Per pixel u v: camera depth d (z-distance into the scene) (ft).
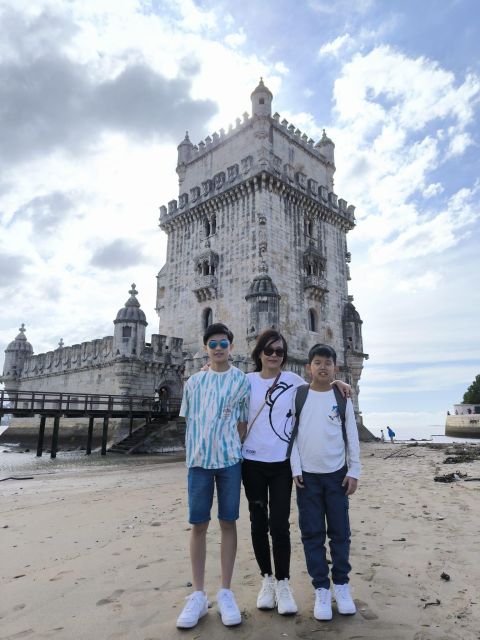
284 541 16.69
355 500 36.24
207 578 19.39
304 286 130.93
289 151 143.23
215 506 36.81
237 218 128.47
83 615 15.94
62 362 155.74
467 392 264.31
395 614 15.52
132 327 124.16
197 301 134.92
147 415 115.65
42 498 45.50
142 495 43.47
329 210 145.18
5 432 177.27
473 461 68.49
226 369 18.58
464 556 21.17
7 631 14.84
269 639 14.17
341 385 18.30
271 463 17.43
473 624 14.64
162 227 153.48
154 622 15.33
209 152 149.28
